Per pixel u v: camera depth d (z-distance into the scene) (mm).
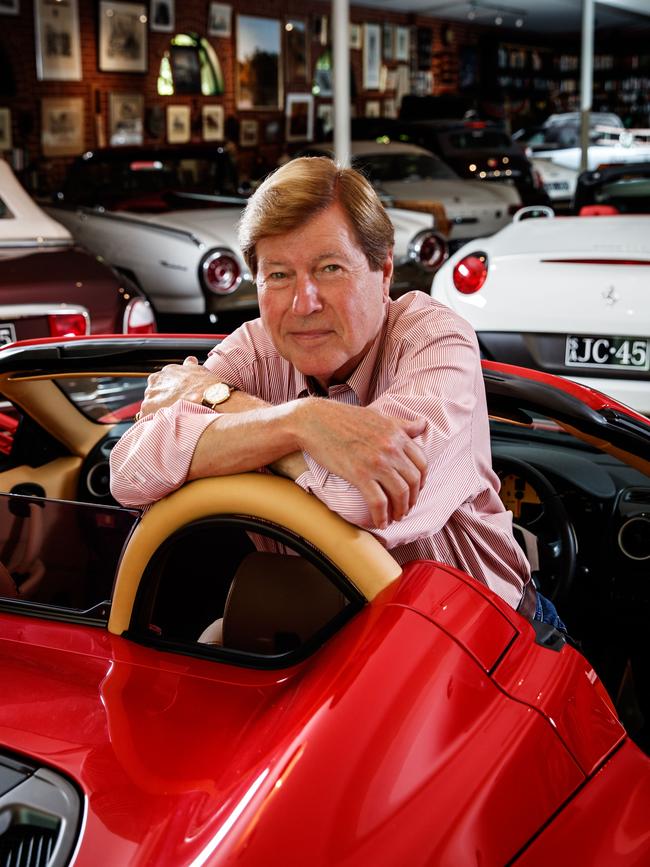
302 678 981
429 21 18125
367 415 1071
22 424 2135
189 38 13547
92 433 2180
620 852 906
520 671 995
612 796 963
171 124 13500
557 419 1489
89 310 4004
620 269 3529
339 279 1213
